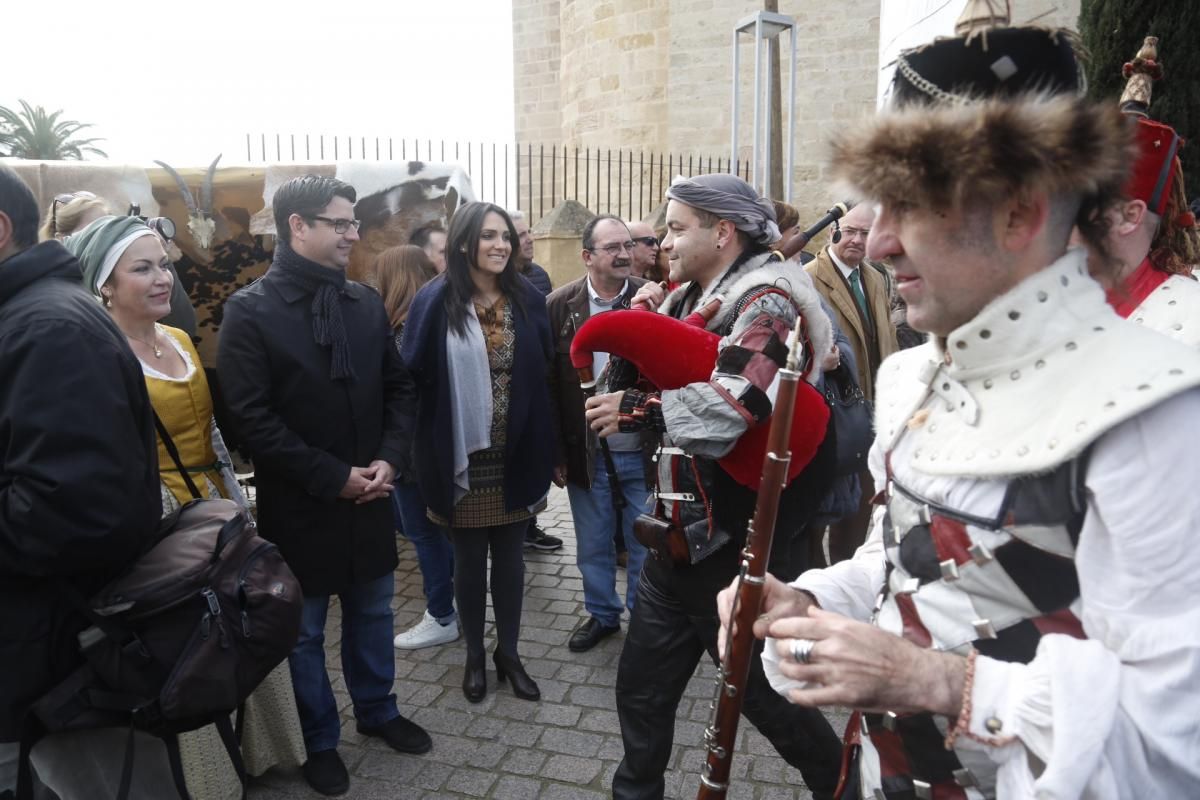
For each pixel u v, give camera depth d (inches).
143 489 72.1
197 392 102.0
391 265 162.4
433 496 128.5
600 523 148.9
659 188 556.1
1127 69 74.9
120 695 70.9
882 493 48.6
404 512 150.3
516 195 498.9
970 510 39.1
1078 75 39.1
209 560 74.8
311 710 110.0
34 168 162.6
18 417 66.0
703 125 531.5
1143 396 33.0
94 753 75.6
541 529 201.0
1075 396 35.6
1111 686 33.7
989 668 36.7
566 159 619.5
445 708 130.1
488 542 135.9
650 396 83.3
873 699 37.5
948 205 36.4
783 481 48.1
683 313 89.3
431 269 165.3
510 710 129.3
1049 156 34.2
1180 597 33.5
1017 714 35.3
